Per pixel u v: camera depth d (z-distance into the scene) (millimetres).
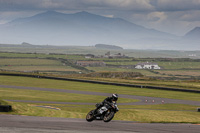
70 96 90125
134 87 129125
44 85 122562
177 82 152625
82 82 143875
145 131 25656
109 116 26266
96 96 92750
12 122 26094
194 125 32938
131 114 55031
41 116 36906
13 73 163500
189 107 77000
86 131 23656
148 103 82938
